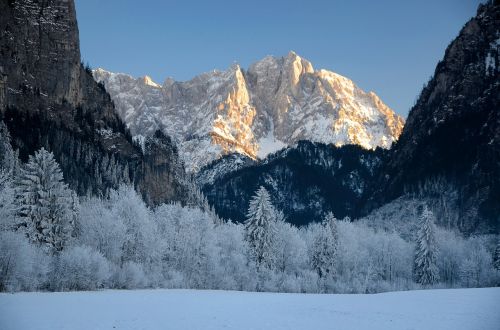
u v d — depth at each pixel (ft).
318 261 377.91
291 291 334.44
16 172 380.37
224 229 378.94
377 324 144.36
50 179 273.95
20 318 147.84
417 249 394.93
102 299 206.28
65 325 137.08
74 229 293.02
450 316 154.20
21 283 222.28
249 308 184.44
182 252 324.80
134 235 300.81
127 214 304.50
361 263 418.92
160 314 164.04
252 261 341.62
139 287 279.90
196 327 139.54
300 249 385.50
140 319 151.74
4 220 232.73
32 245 239.30
